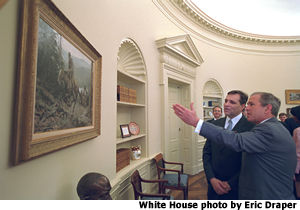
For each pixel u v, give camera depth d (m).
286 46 6.33
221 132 1.17
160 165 3.14
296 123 2.70
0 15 0.66
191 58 4.31
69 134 1.10
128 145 3.05
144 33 2.99
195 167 4.66
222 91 5.65
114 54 2.06
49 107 0.91
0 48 0.66
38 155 0.81
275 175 1.15
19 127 0.72
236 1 5.24
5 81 0.68
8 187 0.70
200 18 4.74
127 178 2.29
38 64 0.82
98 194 1.08
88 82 1.42
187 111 1.23
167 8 3.83
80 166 1.35
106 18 1.86
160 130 3.58
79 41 1.24
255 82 6.14
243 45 6.14
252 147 1.14
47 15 0.87
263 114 1.30
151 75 3.25
